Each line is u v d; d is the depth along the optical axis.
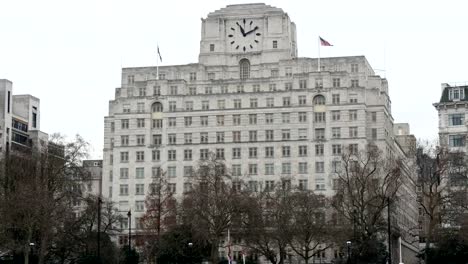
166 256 162.62
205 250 163.62
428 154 155.38
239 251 194.00
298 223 156.88
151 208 179.38
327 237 156.50
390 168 171.75
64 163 157.38
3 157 162.75
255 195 183.75
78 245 156.00
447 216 155.50
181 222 167.25
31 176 152.50
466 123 167.88
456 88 173.88
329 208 166.00
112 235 184.62
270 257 160.62
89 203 158.25
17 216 142.25
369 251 153.62
